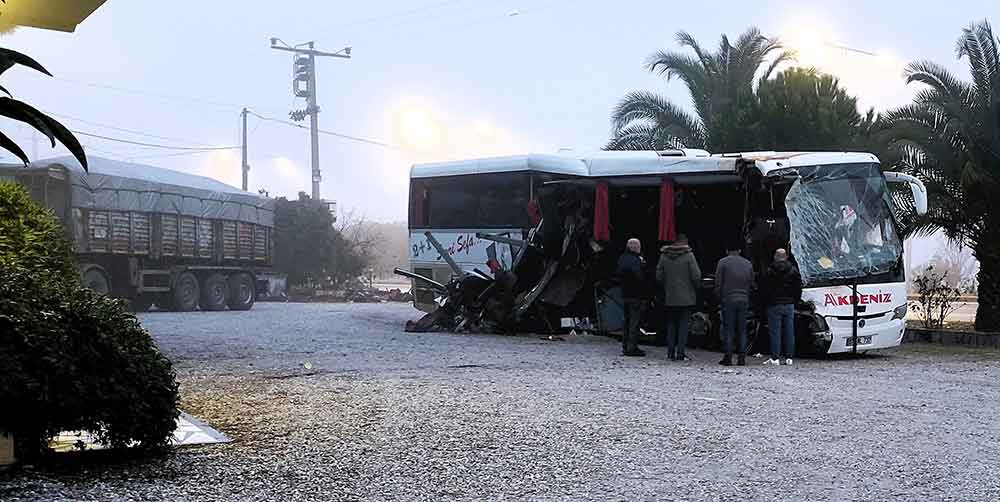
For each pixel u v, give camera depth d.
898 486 6.64
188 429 8.17
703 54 29.27
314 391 10.83
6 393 6.25
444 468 7.03
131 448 7.06
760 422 9.02
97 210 26.72
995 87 19.73
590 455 7.51
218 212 31.62
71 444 7.20
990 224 20.22
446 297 20.50
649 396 10.66
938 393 11.24
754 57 28.88
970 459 7.49
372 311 29.38
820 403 10.28
